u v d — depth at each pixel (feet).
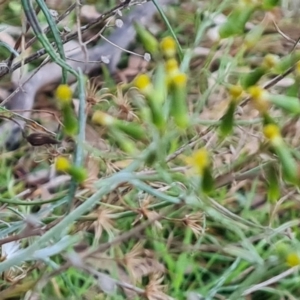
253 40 0.58
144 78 0.49
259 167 0.53
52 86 0.90
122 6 0.69
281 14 0.90
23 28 0.66
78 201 0.66
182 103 0.49
